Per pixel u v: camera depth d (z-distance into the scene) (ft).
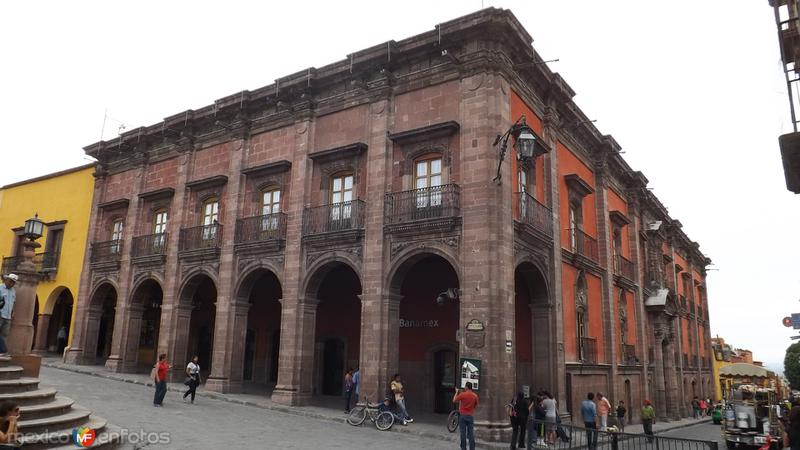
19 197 102.83
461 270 50.83
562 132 69.10
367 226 57.16
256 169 67.67
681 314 118.62
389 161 58.03
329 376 74.90
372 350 53.98
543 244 59.16
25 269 42.80
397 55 59.31
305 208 62.90
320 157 62.85
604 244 77.25
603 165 79.71
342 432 46.21
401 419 51.16
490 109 52.80
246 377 82.79
